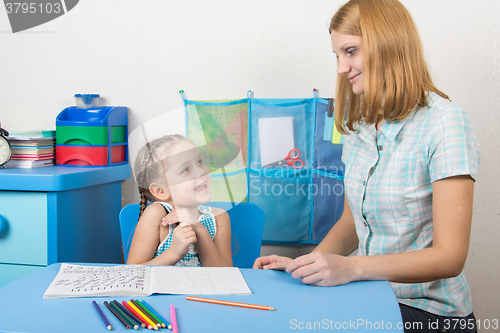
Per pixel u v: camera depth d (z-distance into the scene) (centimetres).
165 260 89
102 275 70
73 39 152
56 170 124
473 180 77
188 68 146
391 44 79
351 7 85
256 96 143
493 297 136
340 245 102
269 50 141
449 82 133
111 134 141
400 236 86
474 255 136
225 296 62
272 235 141
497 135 132
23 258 115
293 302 60
